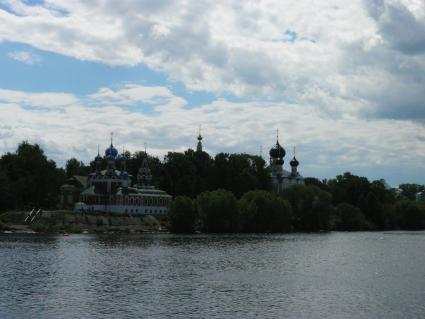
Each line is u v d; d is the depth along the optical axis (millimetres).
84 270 107562
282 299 82188
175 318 70375
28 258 123938
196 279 99000
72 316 70750
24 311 73000
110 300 80000
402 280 100938
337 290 89938
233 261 125688
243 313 73375
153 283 94188
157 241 180875
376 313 73938
